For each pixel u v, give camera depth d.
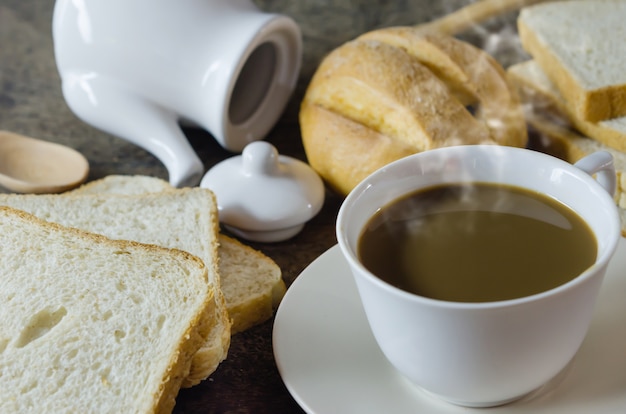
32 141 0.66
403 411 0.45
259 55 0.67
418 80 0.59
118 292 0.51
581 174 0.46
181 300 0.50
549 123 0.64
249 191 0.59
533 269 0.44
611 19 0.69
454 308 0.42
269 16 0.63
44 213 0.58
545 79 0.66
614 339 0.47
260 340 0.53
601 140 0.61
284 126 0.69
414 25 0.75
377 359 0.48
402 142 0.58
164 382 0.47
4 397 0.47
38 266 0.53
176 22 0.62
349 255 0.44
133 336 0.49
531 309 0.42
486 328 0.42
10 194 0.60
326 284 0.51
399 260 0.45
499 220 0.47
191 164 0.62
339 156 0.59
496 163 0.48
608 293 0.49
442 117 0.57
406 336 0.44
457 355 0.44
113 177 0.64
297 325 0.49
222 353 0.49
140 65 0.63
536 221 0.46
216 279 0.53
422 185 0.49
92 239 0.54
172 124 0.65
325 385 0.46
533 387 0.45
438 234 0.46
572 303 0.43
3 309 0.51
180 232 0.57
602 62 0.64
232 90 0.64
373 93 0.59
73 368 0.48
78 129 0.69
